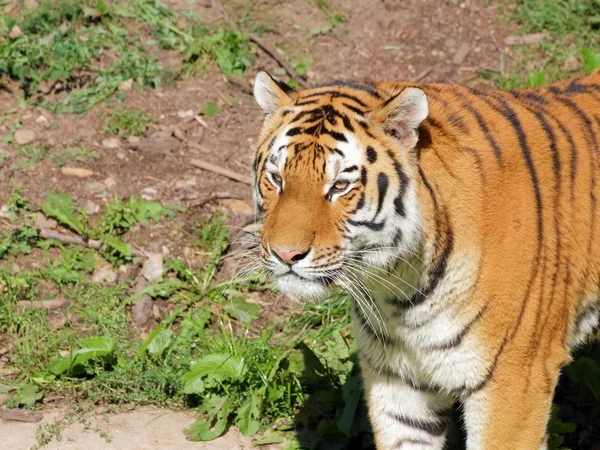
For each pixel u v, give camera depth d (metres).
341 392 8.45
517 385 6.62
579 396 8.84
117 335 9.09
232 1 13.62
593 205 6.86
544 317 6.62
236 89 12.29
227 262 10.07
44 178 10.56
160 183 10.78
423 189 6.26
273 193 6.34
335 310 9.48
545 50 12.76
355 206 6.16
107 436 7.85
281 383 8.42
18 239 9.81
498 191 6.46
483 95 6.91
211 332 9.28
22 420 8.02
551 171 6.70
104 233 10.05
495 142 6.57
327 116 6.23
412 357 6.91
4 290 9.40
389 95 6.59
